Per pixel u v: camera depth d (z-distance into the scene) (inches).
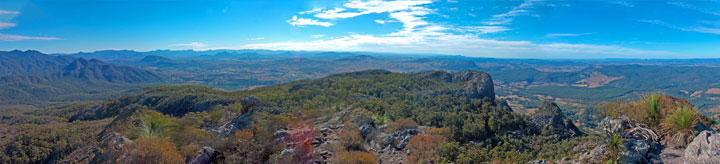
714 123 363.3
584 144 441.4
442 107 2450.8
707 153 289.4
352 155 354.6
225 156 222.2
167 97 3011.8
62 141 1545.3
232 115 525.3
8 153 1626.5
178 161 224.4
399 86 3440.0
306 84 2824.8
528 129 1831.9
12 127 2728.8
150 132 264.1
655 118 377.7
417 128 813.2
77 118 3838.6
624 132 384.2
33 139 1692.9
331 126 410.9
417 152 568.7
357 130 431.8
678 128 348.8
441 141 676.7
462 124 1800.0
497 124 1784.0
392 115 1525.6
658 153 338.6
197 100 2518.5
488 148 1109.7
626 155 341.1
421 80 3838.6
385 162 504.4
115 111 3457.2
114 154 231.9
